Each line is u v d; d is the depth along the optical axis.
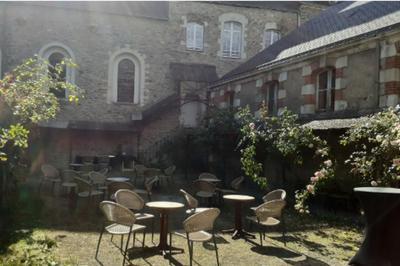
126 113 18.25
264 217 5.96
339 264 5.28
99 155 16.73
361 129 7.06
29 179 12.58
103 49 18.03
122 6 18.59
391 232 4.41
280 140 9.01
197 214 4.84
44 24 17.28
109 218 5.20
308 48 11.08
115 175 14.11
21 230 6.27
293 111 11.44
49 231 6.45
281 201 6.00
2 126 5.86
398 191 4.51
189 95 18.34
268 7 20.12
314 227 7.32
